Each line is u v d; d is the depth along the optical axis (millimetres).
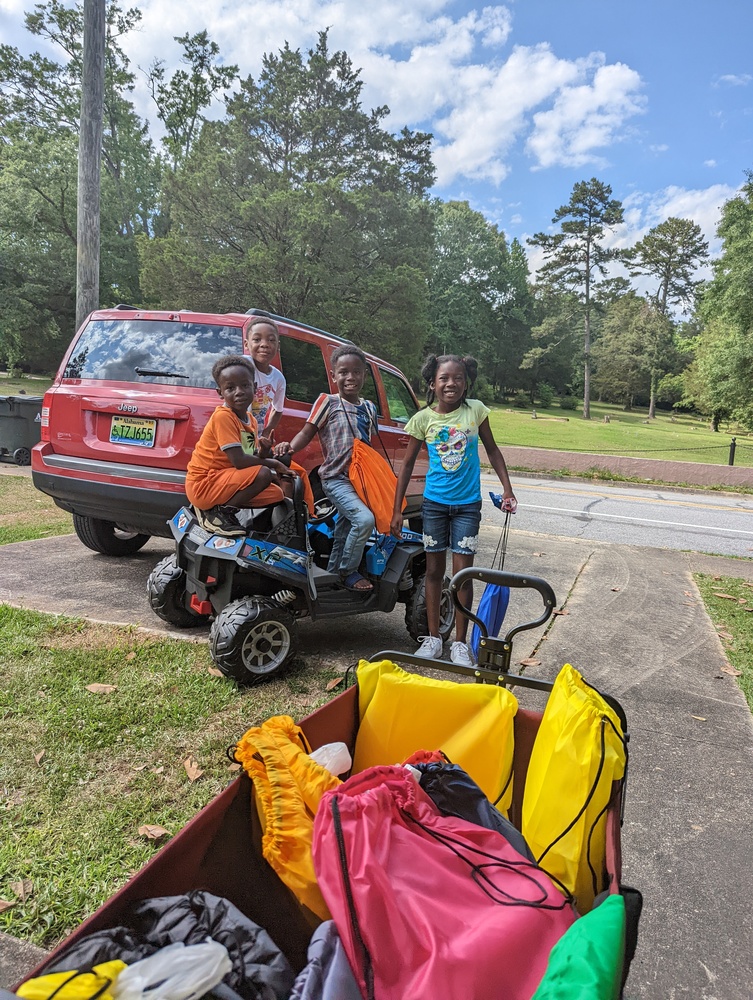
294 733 1750
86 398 5070
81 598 5094
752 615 6023
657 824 2863
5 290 36219
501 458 4180
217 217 32875
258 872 1618
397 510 4227
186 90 43375
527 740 2084
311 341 5660
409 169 44062
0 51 37969
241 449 3850
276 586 4164
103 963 1085
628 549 8898
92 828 2535
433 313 75438
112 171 42719
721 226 34062
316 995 1161
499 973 1324
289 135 40344
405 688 2119
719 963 2152
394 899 1377
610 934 1209
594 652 4871
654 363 79938
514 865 1592
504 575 2229
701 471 18406
